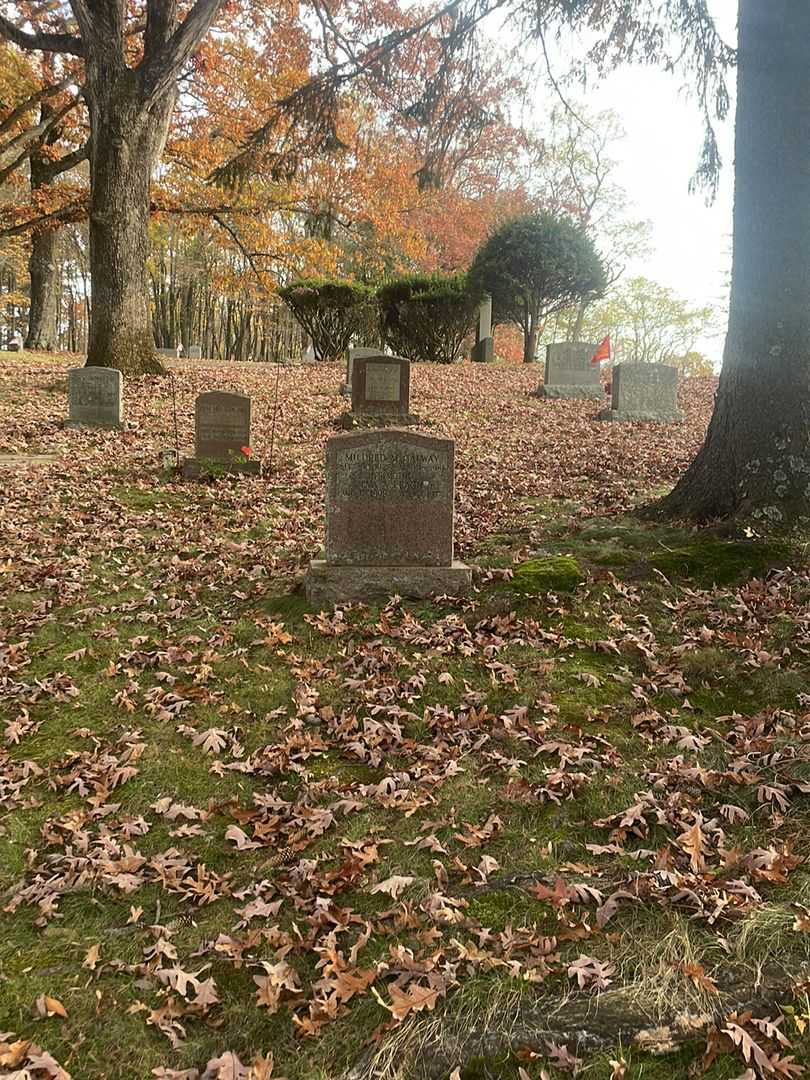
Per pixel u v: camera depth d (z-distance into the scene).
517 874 3.06
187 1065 2.38
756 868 2.94
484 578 5.89
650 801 3.42
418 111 9.15
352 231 27.16
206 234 40.59
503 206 35.84
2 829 3.59
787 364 6.02
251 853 3.37
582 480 9.47
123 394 15.41
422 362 23.22
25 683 4.96
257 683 4.80
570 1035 2.31
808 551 5.67
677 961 2.52
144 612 6.00
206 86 24.50
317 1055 2.37
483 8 8.47
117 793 3.84
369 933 2.83
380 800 3.62
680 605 5.23
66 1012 2.57
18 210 26.12
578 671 4.59
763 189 6.00
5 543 7.69
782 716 3.98
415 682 4.60
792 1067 2.15
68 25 24.12
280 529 7.99
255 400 15.48
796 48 5.80
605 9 8.26
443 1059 2.29
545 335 49.50
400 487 5.72
